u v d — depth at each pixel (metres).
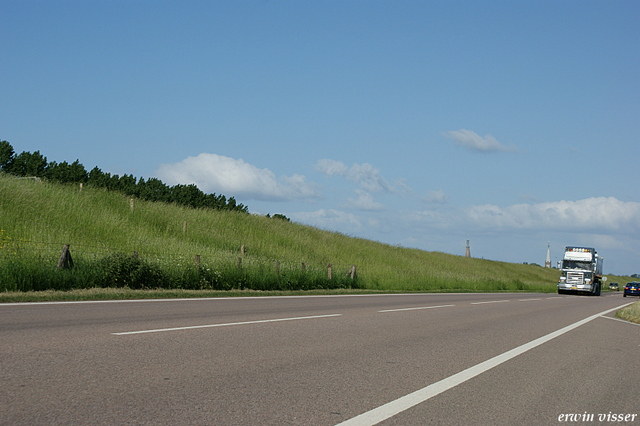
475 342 9.98
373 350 8.41
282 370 6.57
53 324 8.99
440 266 60.12
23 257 16.19
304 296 20.42
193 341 8.15
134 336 8.25
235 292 18.94
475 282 42.62
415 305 18.34
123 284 17.12
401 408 5.22
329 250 44.50
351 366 7.07
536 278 87.69
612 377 7.39
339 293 23.73
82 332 8.34
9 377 5.46
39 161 65.94
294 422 4.61
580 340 11.30
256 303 15.62
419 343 9.42
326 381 6.15
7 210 25.23
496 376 7.00
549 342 10.65
